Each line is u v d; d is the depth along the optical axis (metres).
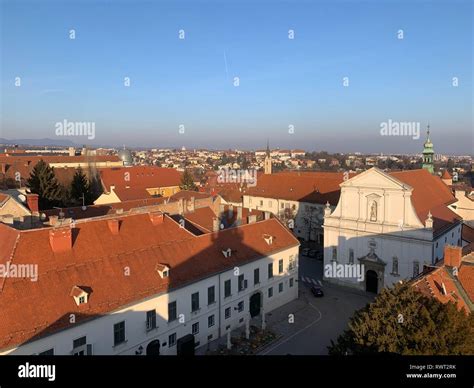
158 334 41.31
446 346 26.19
